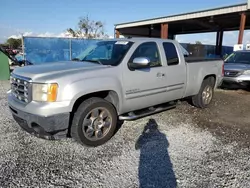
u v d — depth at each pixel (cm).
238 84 806
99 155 321
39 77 310
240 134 412
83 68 348
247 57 931
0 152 319
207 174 276
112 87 357
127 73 382
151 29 2806
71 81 312
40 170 278
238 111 573
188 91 522
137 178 265
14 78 346
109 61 390
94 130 348
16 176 263
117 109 380
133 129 425
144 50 421
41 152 324
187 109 576
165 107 484
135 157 316
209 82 592
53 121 300
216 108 597
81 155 320
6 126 418
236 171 284
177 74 477
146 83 414
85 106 332
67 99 306
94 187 247
